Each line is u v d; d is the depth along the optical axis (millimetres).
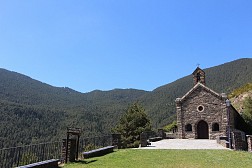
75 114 134750
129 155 18844
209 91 40906
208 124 40000
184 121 41438
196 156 18141
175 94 131250
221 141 28297
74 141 16750
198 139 39375
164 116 111312
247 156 17812
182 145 28312
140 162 15672
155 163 15266
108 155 18969
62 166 14656
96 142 22453
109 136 24500
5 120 107750
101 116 133125
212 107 40312
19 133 98312
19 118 115438
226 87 124500
